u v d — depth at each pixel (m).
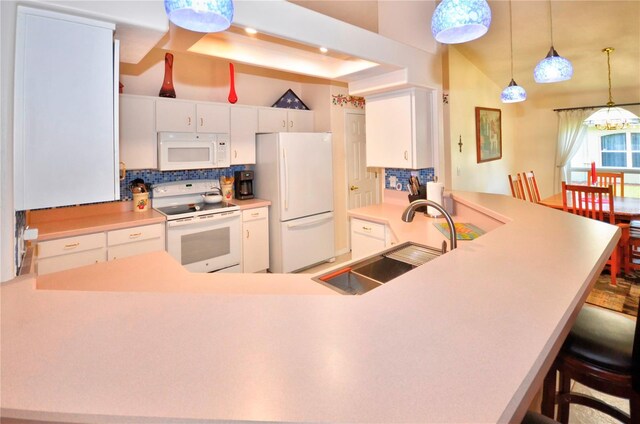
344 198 4.71
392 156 3.27
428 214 2.83
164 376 0.63
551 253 1.33
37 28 1.26
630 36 3.47
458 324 0.80
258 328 0.80
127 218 3.08
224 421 0.52
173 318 0.86
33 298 0.99
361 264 1.77
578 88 5.08
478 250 1.39
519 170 5.91
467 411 0.53
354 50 2.40
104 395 0.58
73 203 1.35
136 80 3.51
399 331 0.78
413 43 3.25
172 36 1.93
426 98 3.17
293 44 2.16
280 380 0.61
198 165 3.57
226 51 2.41
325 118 4.52
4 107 1.13
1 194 1.11
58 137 1.31
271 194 4.02
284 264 3.96
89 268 1.69
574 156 5.59
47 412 0.55
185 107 3.48
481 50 4.01
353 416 0.52
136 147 3.22
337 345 0.72
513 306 0.89
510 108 5.72
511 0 2.99
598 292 3.27
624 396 1.17
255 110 4.03
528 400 0.58
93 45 1.37
